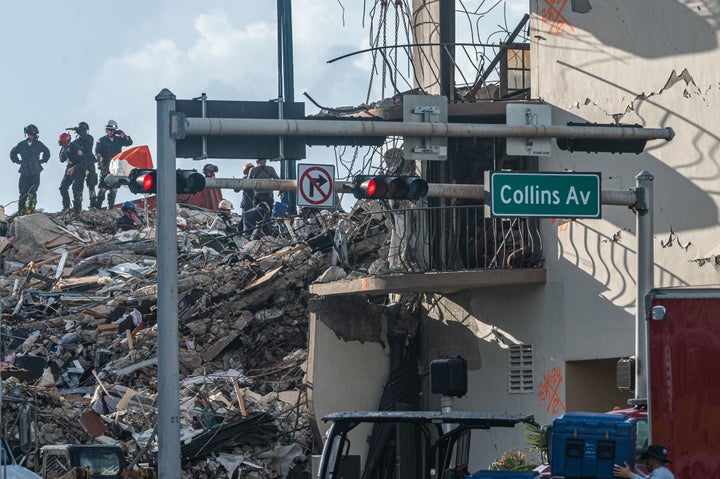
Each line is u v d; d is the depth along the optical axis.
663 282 44.00
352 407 56.06
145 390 60.81
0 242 82.88
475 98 54.22
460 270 52.09
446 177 54.19
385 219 63.31
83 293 72.75
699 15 42.84
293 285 65.94
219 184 37.69
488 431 53.19
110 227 89.56
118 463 43.59
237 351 65.00
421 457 30.75
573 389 49.03
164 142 35.66
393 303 59.09
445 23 54.81
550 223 50.59
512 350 52.28
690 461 28.44
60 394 60.59
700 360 28.47
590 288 47.84
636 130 38.50
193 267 70.31
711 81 42.28
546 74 50.84
